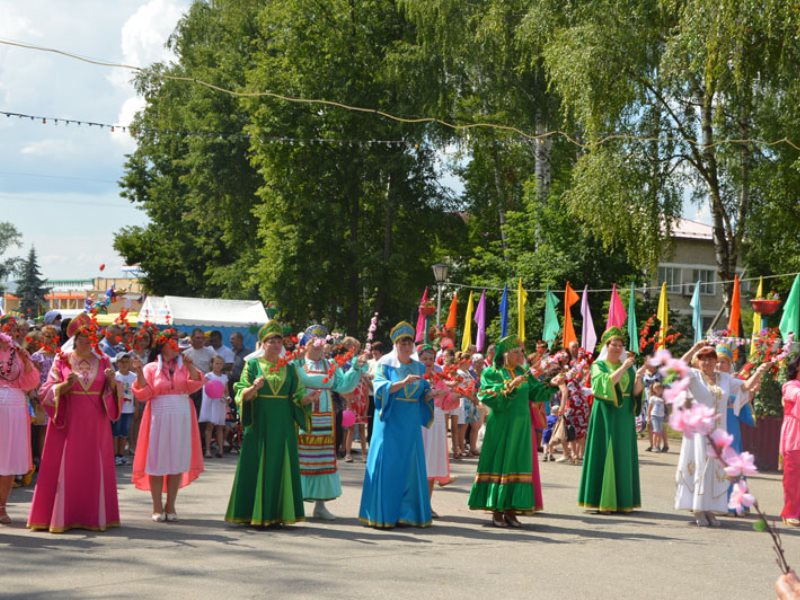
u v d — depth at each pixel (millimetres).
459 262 39875
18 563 7605
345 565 7781
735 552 8867
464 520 10547
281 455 9602
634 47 23062
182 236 49219
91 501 9180
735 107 23672
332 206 36844
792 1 19109
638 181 23891
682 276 45375
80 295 79500
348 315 39312
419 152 36875
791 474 10852
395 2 36969
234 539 8883
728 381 11211
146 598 6512
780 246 28000
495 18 28438
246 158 41312
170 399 9891
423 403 10062
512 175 37531
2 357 9461
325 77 36531
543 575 7590
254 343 23812
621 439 11359
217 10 47344
